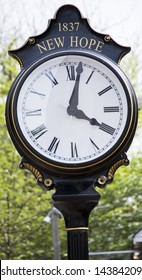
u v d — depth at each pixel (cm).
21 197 1135
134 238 933
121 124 439
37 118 441
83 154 437
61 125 441
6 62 1234
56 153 437
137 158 1211
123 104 441
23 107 441
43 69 445
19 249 1153
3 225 1137
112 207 1194
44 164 435
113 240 1194
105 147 438
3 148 1138
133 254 944
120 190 1196
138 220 1195
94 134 439
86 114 442
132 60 1262
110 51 453
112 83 444
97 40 454
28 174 1175
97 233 1195
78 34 454
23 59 451
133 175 1204
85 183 437
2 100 1194
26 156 438
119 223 1194
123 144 438
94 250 1197
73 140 439
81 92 444
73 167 433
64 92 444
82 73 445
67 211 437
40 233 1156
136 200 1204
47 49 452
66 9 455
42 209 1143
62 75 445
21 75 445
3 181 1112
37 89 444
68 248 437
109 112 441
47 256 1164
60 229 1180
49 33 453
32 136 439
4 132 1149
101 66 445
